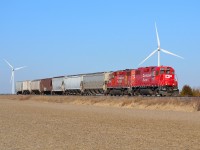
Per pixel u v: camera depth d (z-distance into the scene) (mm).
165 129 25328
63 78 88938
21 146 18016
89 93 77375
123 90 62531
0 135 22062
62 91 89375
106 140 20031
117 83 64188
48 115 39000
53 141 19641
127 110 45906
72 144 18641
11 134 22562
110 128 26078
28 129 25312
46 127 26703
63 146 18016
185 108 41719
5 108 53656
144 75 56000
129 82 60125
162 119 32969
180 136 21688
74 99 71438
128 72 61062
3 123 29734
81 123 29875
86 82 77375
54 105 63688
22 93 118188
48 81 96750
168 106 44406
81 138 20797
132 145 18281
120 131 24219
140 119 33281
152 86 53688
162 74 52156
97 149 17125
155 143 18953
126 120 32531
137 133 23141
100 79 71125
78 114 40438
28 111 46406
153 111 42469
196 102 41125
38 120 32656
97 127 26797
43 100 82875
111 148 17391
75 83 82250
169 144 18625
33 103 74188
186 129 25281
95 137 21250
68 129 25406
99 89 72188
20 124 28891
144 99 50531
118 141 19625
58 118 35000
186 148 17438
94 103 61844
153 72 53688
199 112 38969
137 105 50219
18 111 46344
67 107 56500
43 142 19281
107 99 60094
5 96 114062
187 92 62594
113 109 48812
